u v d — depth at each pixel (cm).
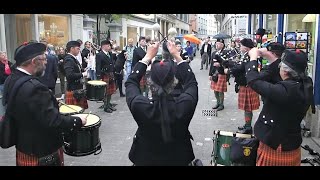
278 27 931
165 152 242
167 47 267
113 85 806
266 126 294
